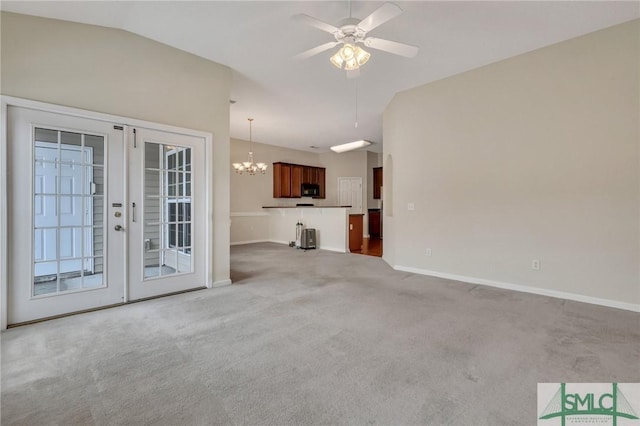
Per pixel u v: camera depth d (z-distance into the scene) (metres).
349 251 6.78
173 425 1.42
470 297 3.33
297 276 4.32
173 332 2.43
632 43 2.86
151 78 3.16
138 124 3.09
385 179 5.54
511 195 3.60
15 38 2.47
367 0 2.49
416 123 4.45
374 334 2.40
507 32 3.01
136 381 1.76
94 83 2.83
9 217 2.47
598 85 3.03
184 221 3.48
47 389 1.68
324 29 2.24
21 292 2.54
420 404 1.57
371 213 9.81
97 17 2.71
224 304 3.10
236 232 7.97
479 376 1.82
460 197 4.02
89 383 1.74
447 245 4.18
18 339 2.28
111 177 2.97
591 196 3.10
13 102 2.45
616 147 2.96
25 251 2.55
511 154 3.58
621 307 2.96
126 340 2.28
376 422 1.44
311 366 1.93
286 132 7.12
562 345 2.20
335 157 9.73
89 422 1.43
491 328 2.51
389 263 5.23
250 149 7.88
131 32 3.01
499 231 3.70
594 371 1.87
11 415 1.47
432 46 3.27
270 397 1.63
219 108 3.68
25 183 2.54
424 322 2.63
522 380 1.78
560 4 2.57
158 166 3.27
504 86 3.61
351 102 5.08
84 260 2.86
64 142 2.72
